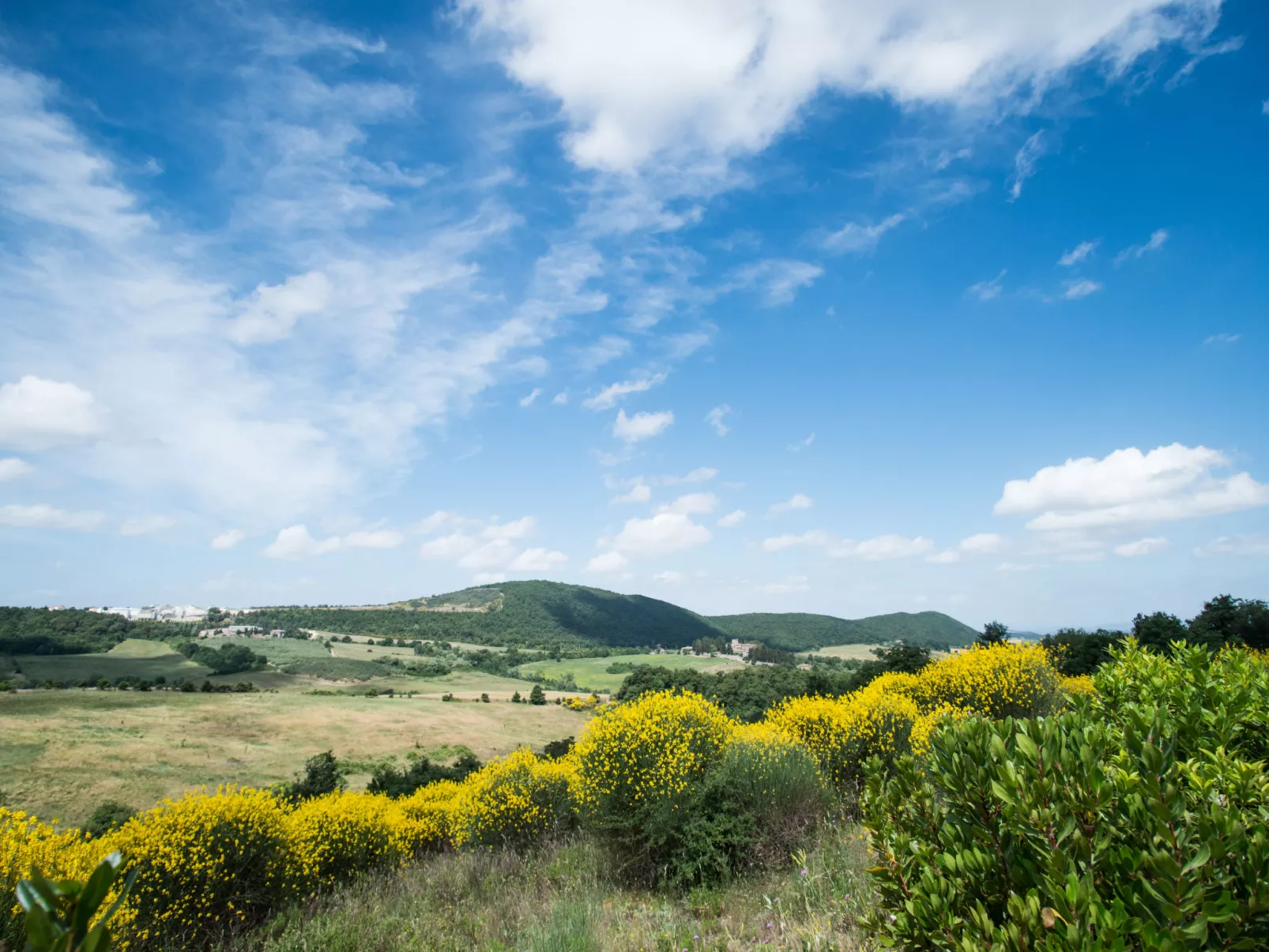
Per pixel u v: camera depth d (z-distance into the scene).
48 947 0.92
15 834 6.55
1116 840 2.31
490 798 11.42
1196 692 3.62
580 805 8.91
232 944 7.45
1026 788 2.41
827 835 7.16
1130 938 2.06
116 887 7.13
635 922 5.84
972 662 11.09
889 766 8.61
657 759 8.12
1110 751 2.95
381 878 10.05
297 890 8.82
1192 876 2.08
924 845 2.68
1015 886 2.43
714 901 6.46
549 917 6.25
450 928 6.86
